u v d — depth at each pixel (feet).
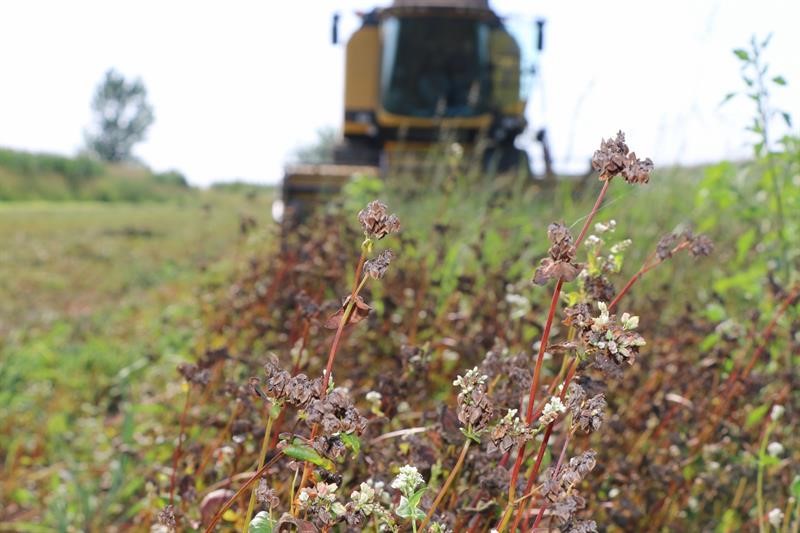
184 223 80.12
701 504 10.74
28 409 19.07
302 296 8.95
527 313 12.50
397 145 45.50
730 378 11.17
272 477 8.70
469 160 38.37
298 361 9.04
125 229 72.13
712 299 16.99
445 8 43.04
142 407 15.72
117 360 21.59
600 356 5.56
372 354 13.15
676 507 10.53
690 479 10.92
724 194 16.05
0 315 30.76
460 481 7.73
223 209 105.09
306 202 34.81
